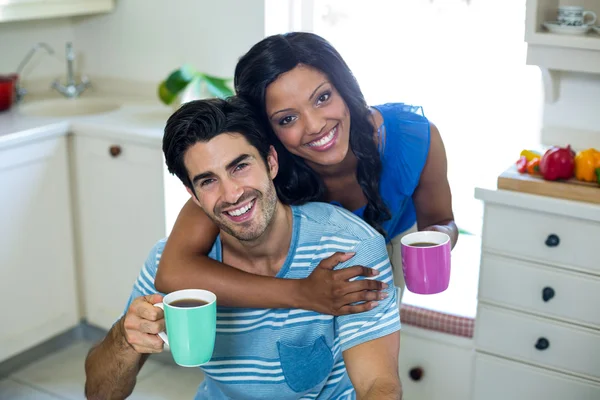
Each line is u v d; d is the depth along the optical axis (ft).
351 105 5.34
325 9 9.95
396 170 5.96
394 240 6.40
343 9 9.86
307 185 5.45
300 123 5.12
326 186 5.75
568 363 7.57
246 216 4.35
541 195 7.23
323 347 4.76
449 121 9.59
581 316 7.37
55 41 11.64
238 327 4.77
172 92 9.64
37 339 10.13
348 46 9.95
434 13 9.33
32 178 9.60
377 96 9.93
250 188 4.30
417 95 9.70
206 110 4.22
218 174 4.25
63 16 11.65
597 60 7.53
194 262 4.81
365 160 5.64
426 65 9.55
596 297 7.25
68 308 10.45
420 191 6.26
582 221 7.10
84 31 11.65
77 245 10.42
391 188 6.01
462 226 9.88
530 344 7.74
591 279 7.23
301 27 10.13
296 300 4.56
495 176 9.45
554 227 7.25
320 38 5.15
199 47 10.59
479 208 9.73
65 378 10.15
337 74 5.16
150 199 9.45
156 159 9.21
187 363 4.12
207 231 4.90
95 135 9.66
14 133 9.21
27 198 9.59
